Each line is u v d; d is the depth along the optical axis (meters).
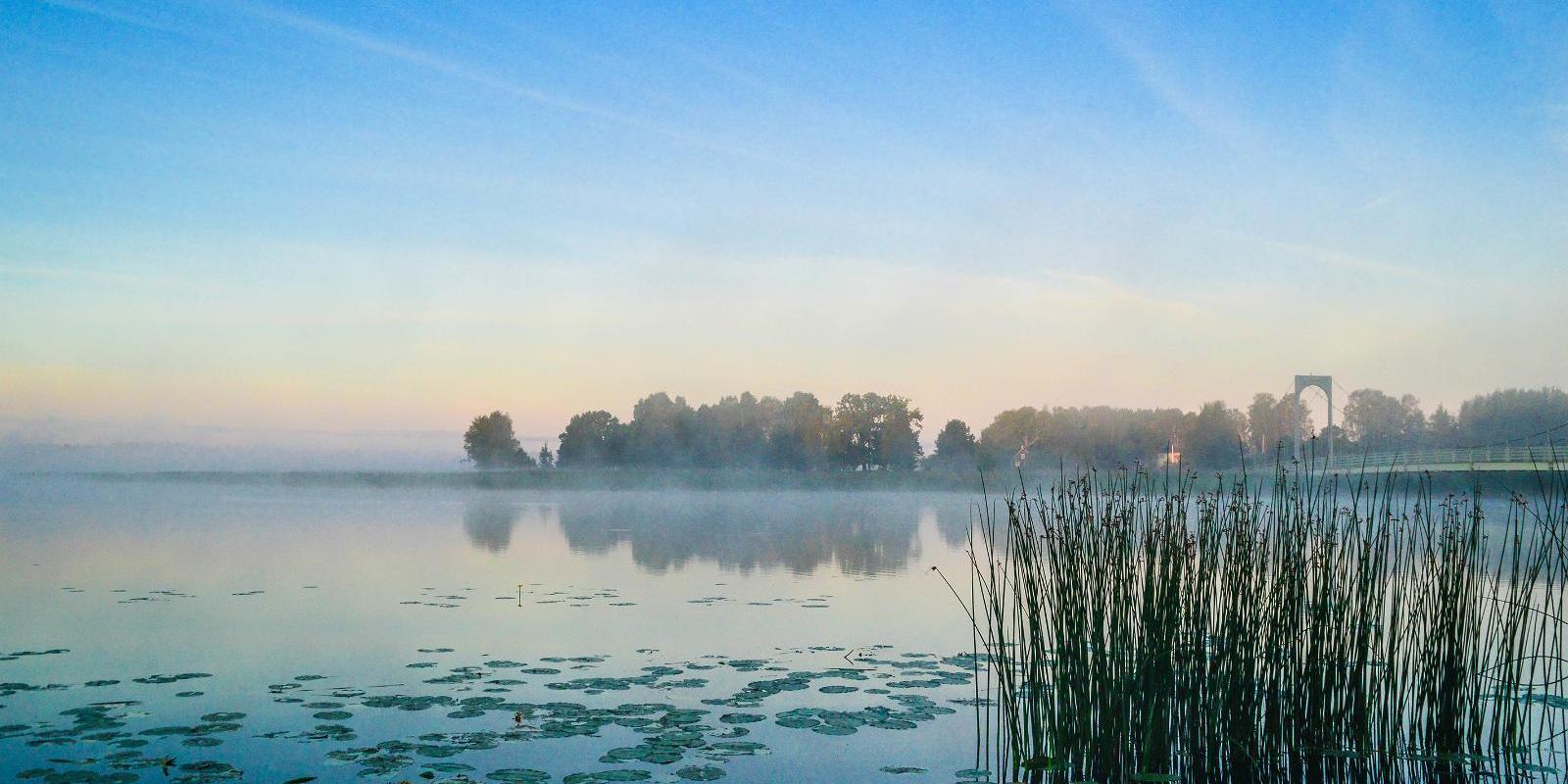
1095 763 6.50
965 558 20.78
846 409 100.38
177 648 10.55
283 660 9.95
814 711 7.98
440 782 6.23
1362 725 6.68
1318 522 7.13
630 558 20.61
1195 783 6.55
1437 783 6.36
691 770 6.54
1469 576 6.75
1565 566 6.73
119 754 6.73
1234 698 6.66
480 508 42.47
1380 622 6.84
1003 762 6.78
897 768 6.64
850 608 13.60
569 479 97.31
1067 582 6.70
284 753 6.79
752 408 105.00
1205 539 7.04
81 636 11.20
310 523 30.20
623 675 9.27
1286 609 6.78
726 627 11.98
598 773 6.44
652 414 107.69
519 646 10.72
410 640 11.05
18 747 6.88
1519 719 7.22
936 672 9.45
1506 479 31.12
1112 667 6.48
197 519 31.59
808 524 32.34
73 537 24.16
